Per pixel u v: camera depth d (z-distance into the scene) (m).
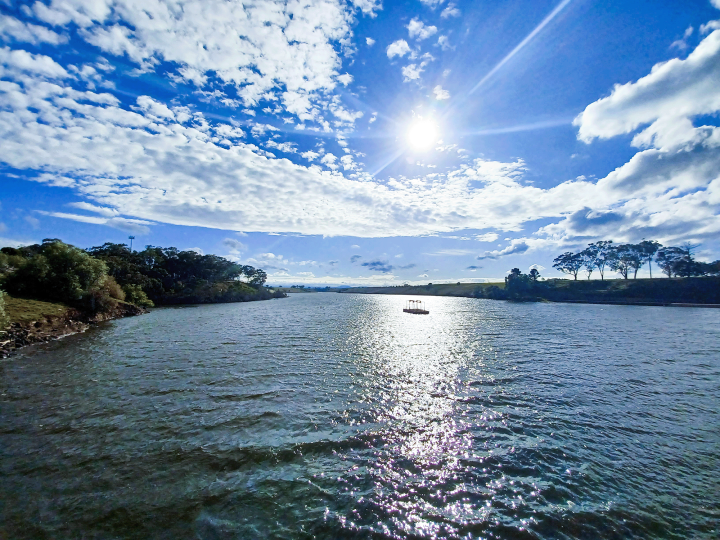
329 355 29.36
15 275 47.53
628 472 11.34
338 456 12.17
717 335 43.34
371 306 114.00
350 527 8.67
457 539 8.27
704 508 9.55
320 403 17.41
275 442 13.09
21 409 16.28
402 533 8.46
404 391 19.58
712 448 13.02
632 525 8.85
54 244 51.47
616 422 15.40
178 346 32.69
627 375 23.47
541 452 12.59
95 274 53.66
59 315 42.25
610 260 161.88
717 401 18.28
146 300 90.62
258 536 8.36
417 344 36.12
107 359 26.86
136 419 15.16
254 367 24.61
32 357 27.55
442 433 14.11
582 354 30.89
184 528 8.59
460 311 90.81
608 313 82.38
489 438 13.71
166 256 136.00
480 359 28.56
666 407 17.34
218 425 14.58
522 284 161.62
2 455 11.98
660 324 56.91
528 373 23.91
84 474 10.85
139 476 10.78
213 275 155.25
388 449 12.71
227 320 58.97
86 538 8.21
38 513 9.02
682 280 131.62
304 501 9.66
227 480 10.64
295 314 74.88
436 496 9.94
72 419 15.14
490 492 10.16
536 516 9.12
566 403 17.83
